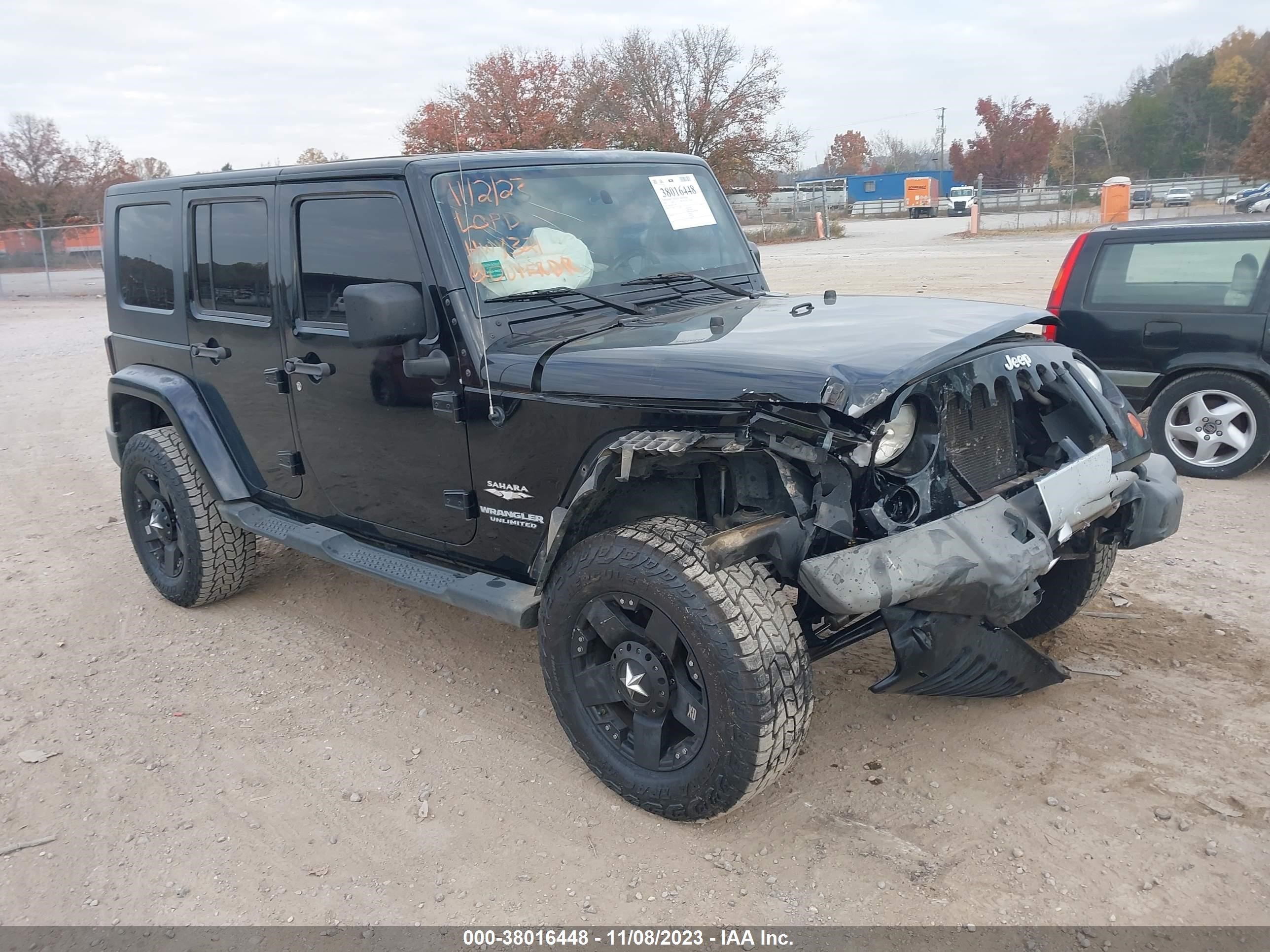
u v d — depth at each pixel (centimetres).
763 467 301
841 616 286
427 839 322
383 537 411
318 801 346
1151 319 669
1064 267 717
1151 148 8038
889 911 279
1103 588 483
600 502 322
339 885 303
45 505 738
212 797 351
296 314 409
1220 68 7694
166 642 481
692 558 290
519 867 306
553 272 372
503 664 441
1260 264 632
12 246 3325
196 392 481
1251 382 642
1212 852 293
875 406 270
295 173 397
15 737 396
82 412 1109
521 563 358
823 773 345
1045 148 7612
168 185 480
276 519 457
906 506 290
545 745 373
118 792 357
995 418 327
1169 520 365
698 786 301
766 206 4494
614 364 309
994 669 316
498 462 346
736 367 286
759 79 3978
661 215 423
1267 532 552
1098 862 292
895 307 376
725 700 285
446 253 345
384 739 383
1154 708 372
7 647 482
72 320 2250
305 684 432
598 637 328
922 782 336
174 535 514
